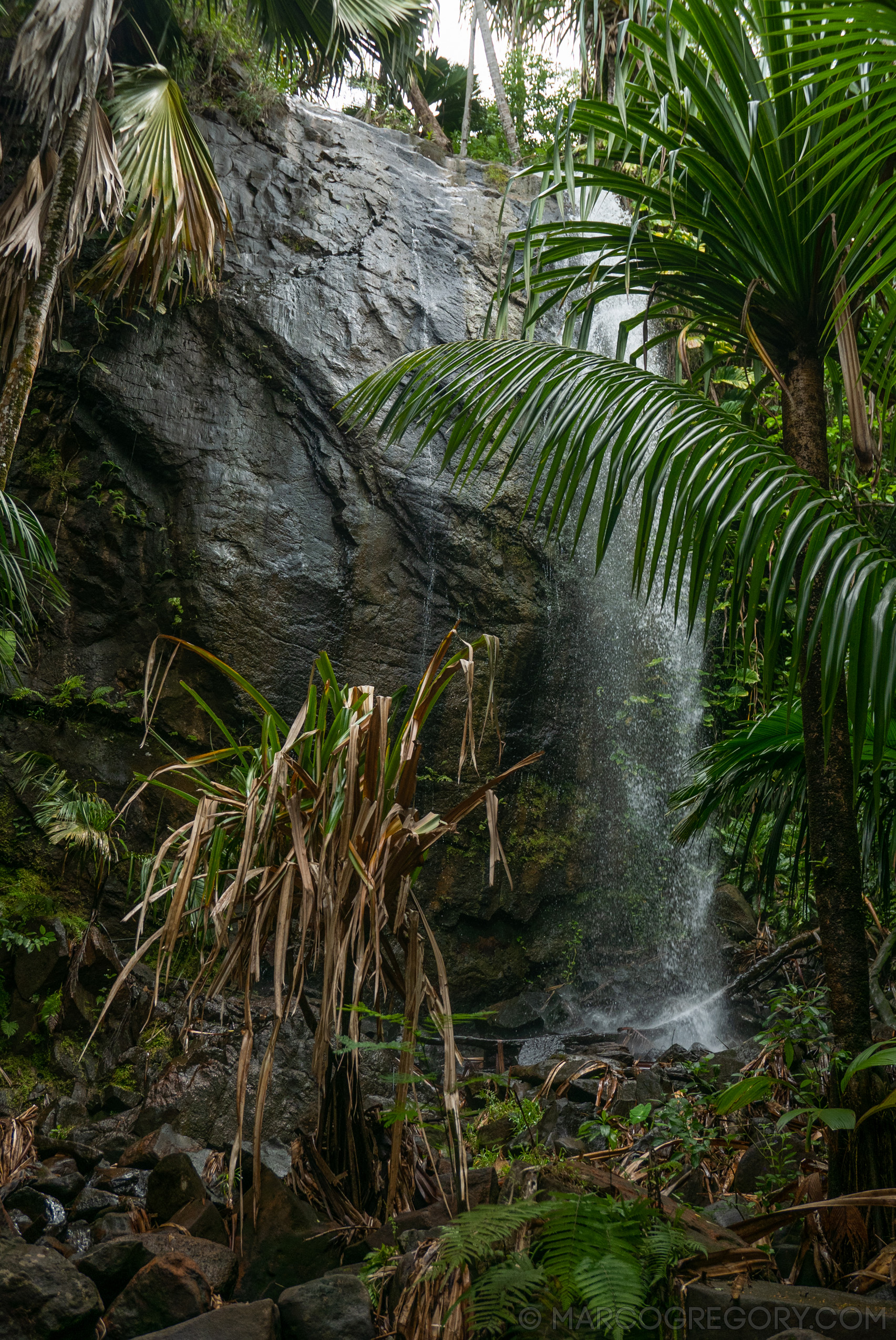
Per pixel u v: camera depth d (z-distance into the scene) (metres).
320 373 6.91
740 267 2.67
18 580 4.90
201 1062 4.04
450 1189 2.69
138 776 2.67
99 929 5.28
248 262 6.88
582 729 7.67
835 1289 2.07
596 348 8.36
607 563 7.99
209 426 6.50
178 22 6.66
